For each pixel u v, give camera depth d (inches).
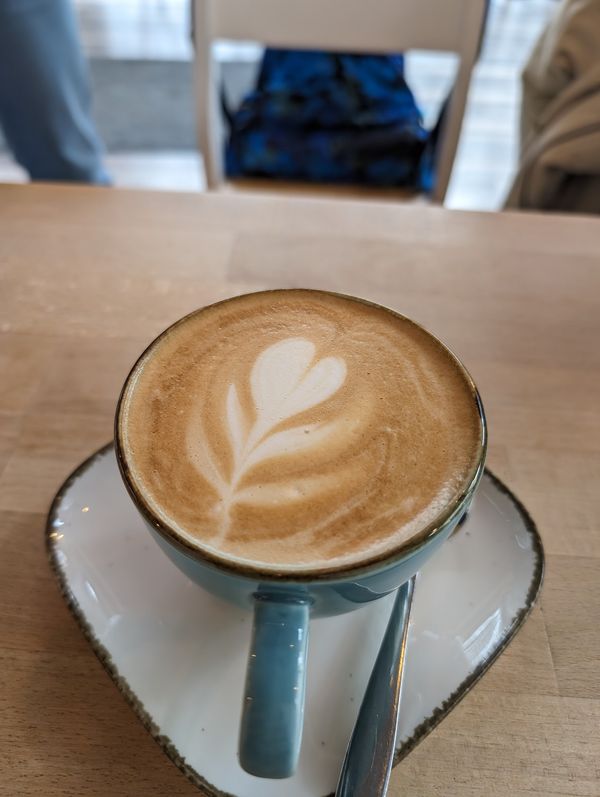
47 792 11.3
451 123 35.7
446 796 11.4
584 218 24.5
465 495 11.1
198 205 24.3
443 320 20.1
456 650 12.8
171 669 12.4
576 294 21.3
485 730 12.1
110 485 15.2
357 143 43.8
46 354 18.8
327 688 12.4
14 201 24.1
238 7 33.2
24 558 14.5
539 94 36.7
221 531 11.3
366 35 33.9
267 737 9.5
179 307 20.3
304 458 12.4
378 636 13.1
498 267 22.2
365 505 11.5
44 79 43.5
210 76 34.8
